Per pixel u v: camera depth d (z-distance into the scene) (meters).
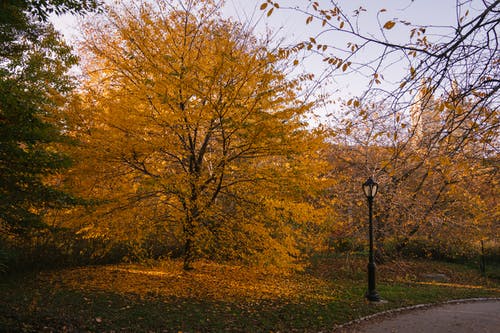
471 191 12.52
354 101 4.24
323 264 15.07
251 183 9.07
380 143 13.05
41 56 8.54
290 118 8.34
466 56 3.72
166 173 9.30
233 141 9.27
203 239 8.96
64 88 8.62
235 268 12.09
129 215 8.74
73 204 7.13
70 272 10.78
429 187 13.25
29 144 6.44
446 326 7.36
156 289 8.98
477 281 14.64
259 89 8.16
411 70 3.77
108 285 9.26
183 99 8.38
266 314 7.59
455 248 17.14
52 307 7.10
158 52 8.41
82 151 7.86
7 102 6.11
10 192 6.47
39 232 9.55
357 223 14.35
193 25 8.67
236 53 8.32
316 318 7.53
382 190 13.55
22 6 6.88
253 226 8.89
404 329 7.12
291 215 8.97
